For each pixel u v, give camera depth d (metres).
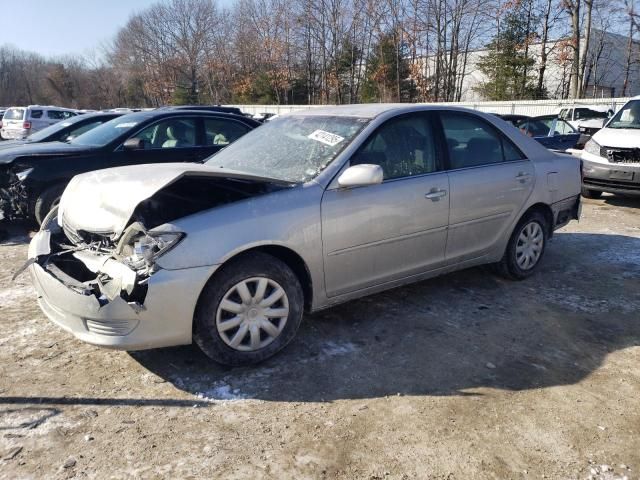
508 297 4.50
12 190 6.29
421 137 4.07
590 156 8.69
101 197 3.38
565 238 6.53
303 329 3.85
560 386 3.13
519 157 4.71
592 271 5.21
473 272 5.12
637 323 4.02
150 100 69.06
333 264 3.51
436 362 3.39
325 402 2.95
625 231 6.89
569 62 33.94
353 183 3.40
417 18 35.75
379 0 38.59
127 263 3.00
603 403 2.96
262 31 49.03
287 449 2.56
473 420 2.79
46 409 2.87
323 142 3.84
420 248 3.98
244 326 3.21
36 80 80.31
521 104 24.45
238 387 3.10
